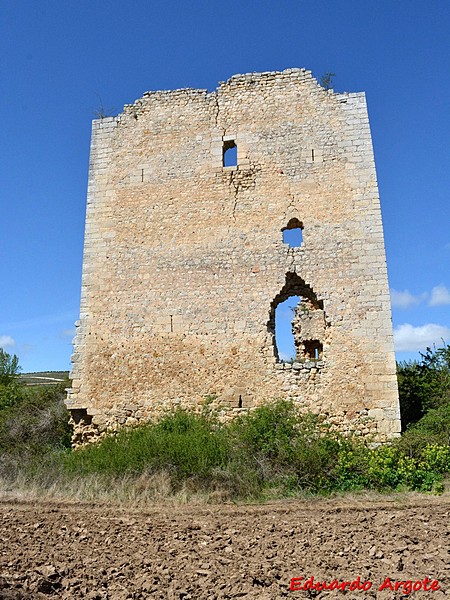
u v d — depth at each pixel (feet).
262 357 51.34
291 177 55.72
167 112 60.59
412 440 45.57
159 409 52.01
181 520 33.50
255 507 37.81
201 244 55.57
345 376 49.42
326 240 53.16
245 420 49.11
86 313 55.93
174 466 44.65
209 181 57.26
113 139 61.11
